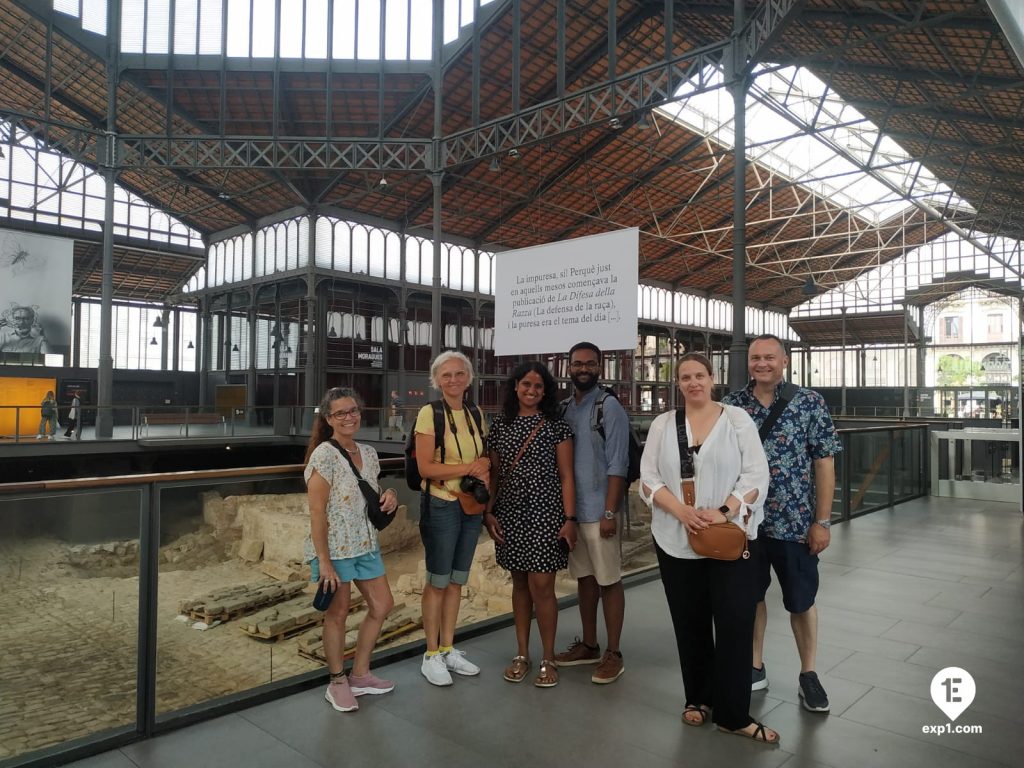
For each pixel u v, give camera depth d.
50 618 2.88
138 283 34.19
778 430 3.49
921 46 16.89
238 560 3.54
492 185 26.92
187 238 30.89
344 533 3.40
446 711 3.38
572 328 5.05
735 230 12.13
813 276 47.44
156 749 2.99
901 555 6.77
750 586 3.11
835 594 5.41
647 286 41.94
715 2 18.98
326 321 27.17
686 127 26.73
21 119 18.97
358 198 27.12
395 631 4.47
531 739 3.09
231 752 2.97
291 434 23.05
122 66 20.83
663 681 3.75
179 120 23.69
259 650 3.57
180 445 20.36
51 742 2.86
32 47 21.39
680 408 3.33
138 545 3.14
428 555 3.77
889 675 3.82
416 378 30.41
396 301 29.69
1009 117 19.86
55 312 24.09
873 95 21.70
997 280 44.62
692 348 45.78
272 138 19.92
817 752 2.97
